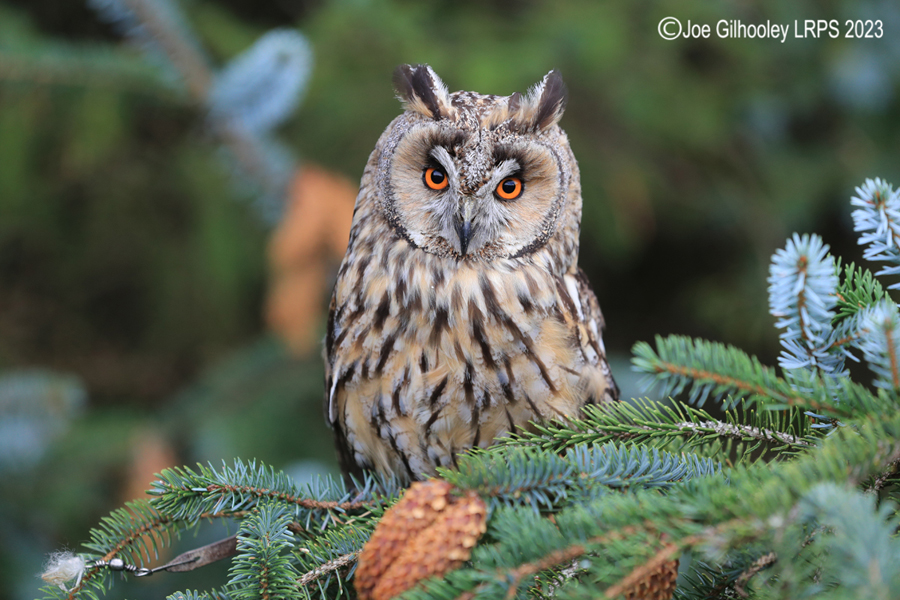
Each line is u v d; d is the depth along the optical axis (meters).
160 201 2.46
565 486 1.92
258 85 2.26
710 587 1.92
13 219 2.43
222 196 2.39
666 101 2.40
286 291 2.27
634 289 3.00
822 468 1.86
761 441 1.93
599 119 2.41
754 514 1.85
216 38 2.37
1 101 2.27
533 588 1.90
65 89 2.26
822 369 1.92
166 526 1.98
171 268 2.44
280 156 2.29
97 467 2.28
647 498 1.88
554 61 2.36
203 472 1.98
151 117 2.42
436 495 1.90
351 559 1.95
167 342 2.46
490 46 2.37
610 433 1.95
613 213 2.41
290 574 1.93
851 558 1.67
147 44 2.25
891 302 1.91
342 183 2.29
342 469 2.14
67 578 1.95
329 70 2.36
